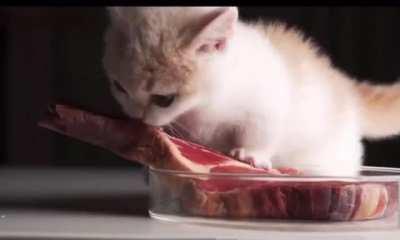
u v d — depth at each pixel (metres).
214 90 1.12
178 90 1.10
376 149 2.35
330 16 2.48
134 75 1.08
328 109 1.26
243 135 1.18
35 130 2.65
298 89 1.22
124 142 1.03
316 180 0.96
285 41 1.28
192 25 1.10
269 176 0.96
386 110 1.37
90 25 2.58
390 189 1.01
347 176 1.01
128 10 1.12
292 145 1.22
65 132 1.04
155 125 1.09
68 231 0.87
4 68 2.63
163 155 1.01
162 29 1.09
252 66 1.17
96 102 2.56
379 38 2.48
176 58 1.08
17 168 2.42
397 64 2.47
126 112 1.12
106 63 1.14
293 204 0.96
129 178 1.90
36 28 2.59
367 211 0.98
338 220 0.96
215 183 0.96
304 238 0.85
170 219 0.98
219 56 1.12
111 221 0.97
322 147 1.25
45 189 1.51
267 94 1.17
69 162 2.66
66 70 2.59
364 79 2.46
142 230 0.88
